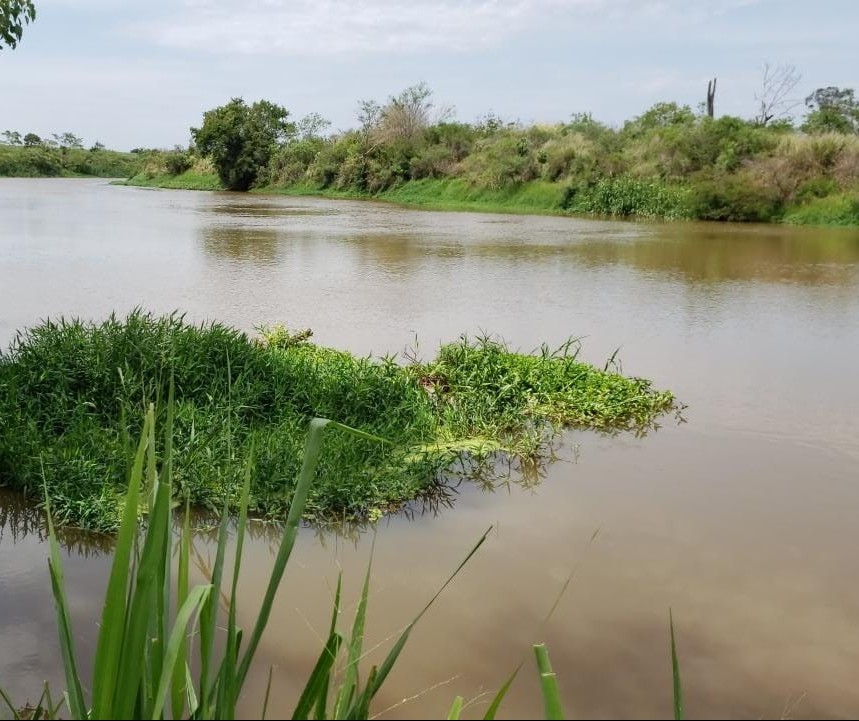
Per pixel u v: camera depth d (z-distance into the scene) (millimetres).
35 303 8617
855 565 3453
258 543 3574
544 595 3166
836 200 21219
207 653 1573
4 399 4516
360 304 8961
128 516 1395
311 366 5340
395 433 4566
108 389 4648
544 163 28516
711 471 4438
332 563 3398
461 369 5691
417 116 35312
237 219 21078
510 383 5473
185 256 12883
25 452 4020
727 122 25266
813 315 8844
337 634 1696
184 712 1947
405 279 10867
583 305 9227
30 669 2629
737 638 2922
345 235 16875
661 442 4879
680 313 8852
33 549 3488
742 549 3566
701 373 6430
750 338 7727
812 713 2537
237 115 41031
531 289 10242
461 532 3699
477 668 2701
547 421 5176
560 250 14633
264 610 1568
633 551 3529
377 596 3135
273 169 40125
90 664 2672
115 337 5043
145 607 1406
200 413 4457
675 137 25875
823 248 15352
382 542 3592
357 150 35500
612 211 24766
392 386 5102
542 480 4301
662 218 23141
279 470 3928
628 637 2908
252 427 4516
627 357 6910
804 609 3115
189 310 8430
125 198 31953
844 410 5508
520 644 2846
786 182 22062
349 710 1773
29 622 2904
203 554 3467
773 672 2738
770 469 4469
